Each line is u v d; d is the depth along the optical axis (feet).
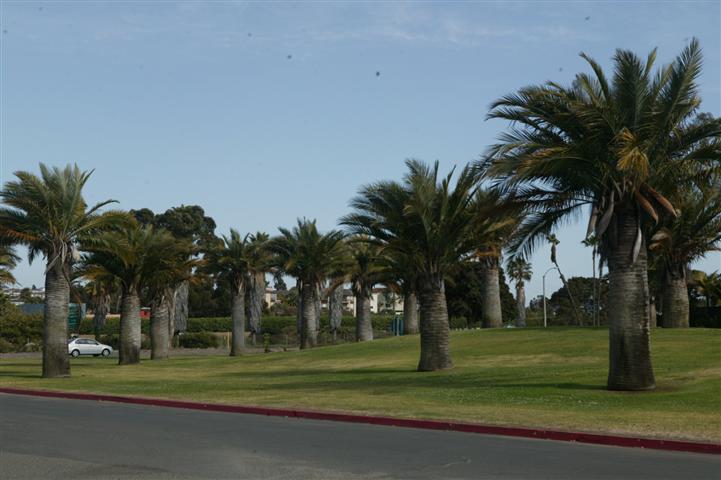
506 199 79.41
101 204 122.42
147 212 371.97
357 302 213.87
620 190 72.54
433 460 38.75
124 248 127.44
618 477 34.09
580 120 72.33
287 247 190.90
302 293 192.95
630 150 66.69
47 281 117.91
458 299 294.46
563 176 75.51
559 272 254.47
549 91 73.72
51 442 45.24
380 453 41.06
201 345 280.51
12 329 259.19
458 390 77.15
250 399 72.69
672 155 75.20
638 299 72.84
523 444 44.88
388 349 148.46
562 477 34.09
